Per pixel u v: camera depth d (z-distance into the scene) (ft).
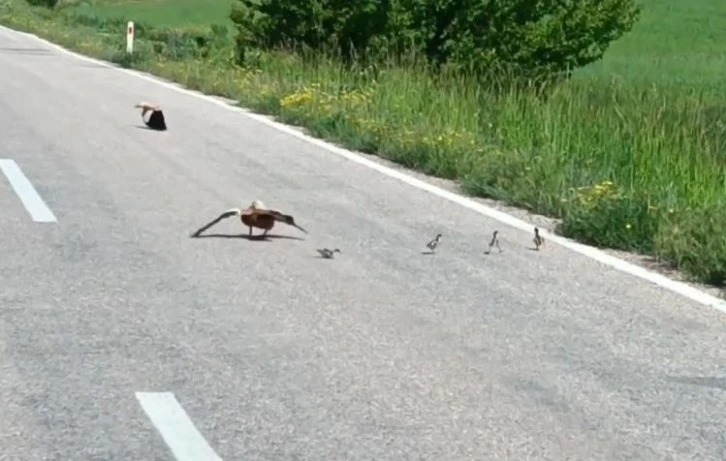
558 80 116.06
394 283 39.63
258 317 34.24
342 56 134.62
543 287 40.52
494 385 29.32
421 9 131.85
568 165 62.34
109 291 36.22
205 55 150.71
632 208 50.26
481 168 61.82
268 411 26.48
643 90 91.45
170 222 47.47
